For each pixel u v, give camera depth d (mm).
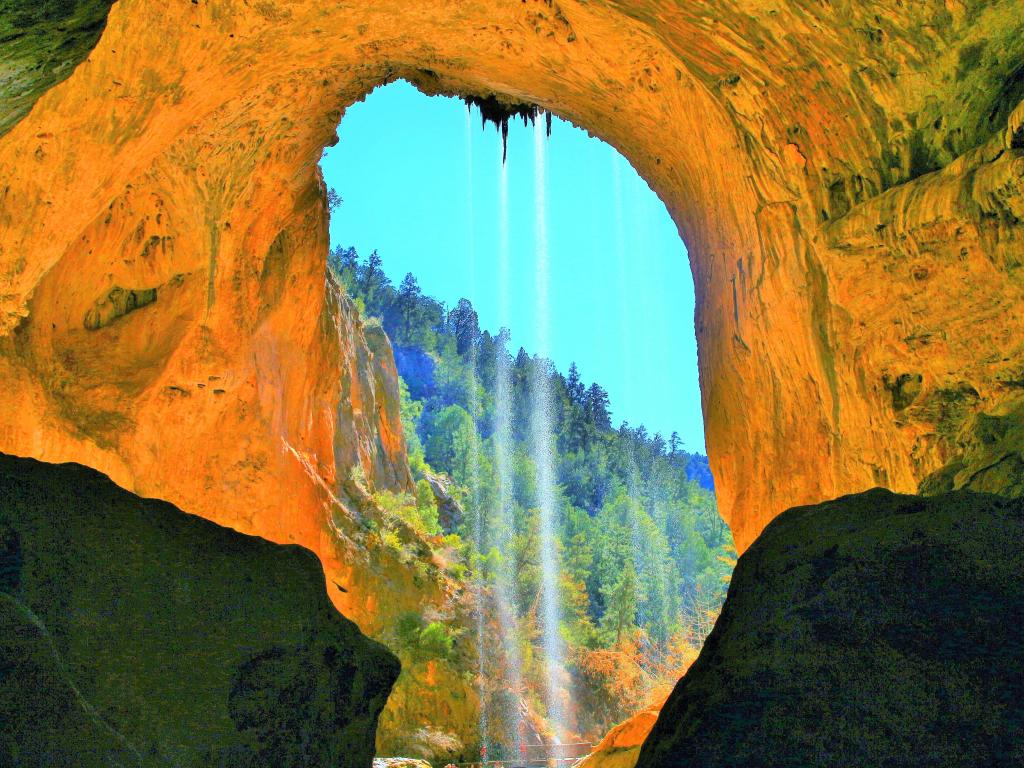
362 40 10953
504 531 62469
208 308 14102
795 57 7812
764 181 8891
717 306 10664
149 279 13867
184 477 14180
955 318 7086
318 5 9812
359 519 30047
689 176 10875
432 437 93000
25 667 2578
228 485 14750
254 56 10359
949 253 6926
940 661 2555
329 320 19891
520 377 138125
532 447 126000
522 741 34344
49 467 3178
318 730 2943
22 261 9508
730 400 10469
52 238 9617
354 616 27047
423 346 136500
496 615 38438
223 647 2938
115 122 9234
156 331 13953
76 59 6398
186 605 2994
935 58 7012
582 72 10648
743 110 8758
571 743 36156
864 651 2637
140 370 13695
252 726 2811
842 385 8250
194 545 3201
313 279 16609
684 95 9719
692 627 63688
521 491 90562
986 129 7039
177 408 13984
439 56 11539
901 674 2551
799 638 2727
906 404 7734
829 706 2523
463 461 88875
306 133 13789
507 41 10695
